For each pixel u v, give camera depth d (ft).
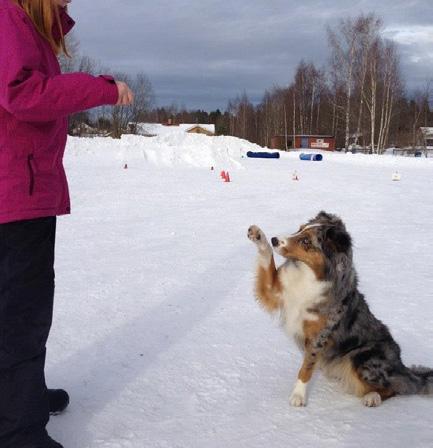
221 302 19.61
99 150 99.40
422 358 15.08
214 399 12.53
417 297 20.39
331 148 192.34
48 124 9.07
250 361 14.67
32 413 9.71
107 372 13.75
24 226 9.13
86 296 19.85
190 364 14.35
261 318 17.99
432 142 213.87
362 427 11.44
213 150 92.68
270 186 59.06
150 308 18.78
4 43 8.03
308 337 12.94
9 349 9.36
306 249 12.67
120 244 29.09
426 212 41.81
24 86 7.91
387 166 99.09
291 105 225.97
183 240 30.40
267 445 10.59
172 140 123.03
